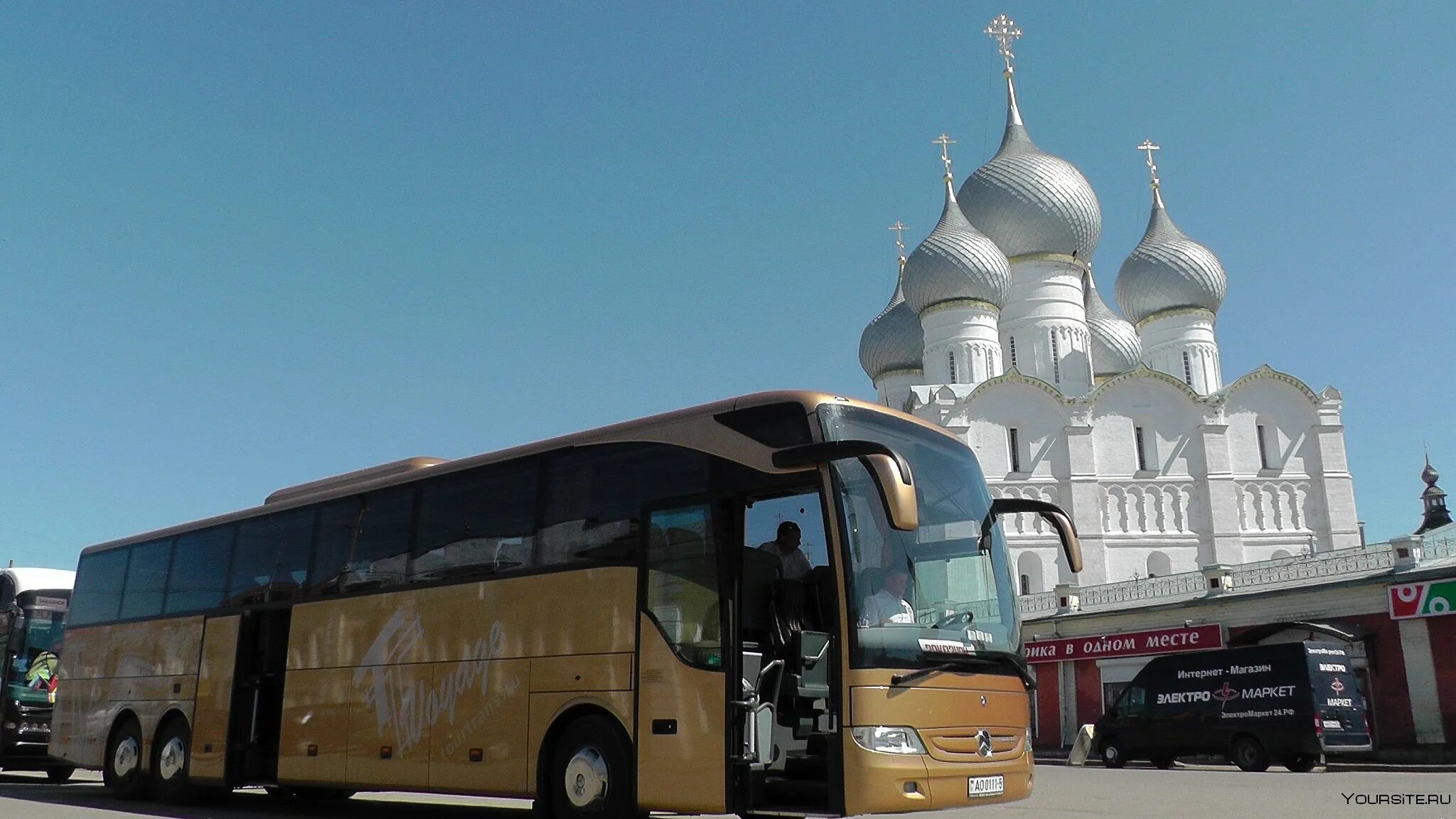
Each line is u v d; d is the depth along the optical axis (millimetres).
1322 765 26500
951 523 11320
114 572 19719
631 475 12102
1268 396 56688
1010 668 11156
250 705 16312
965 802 10297
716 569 11047
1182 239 63438
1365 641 29281
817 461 10250
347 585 15117
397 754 13703
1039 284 62844
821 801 10312
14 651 23016
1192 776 22781
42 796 18703
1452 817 13695
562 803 11867
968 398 56312
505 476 13500
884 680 10008
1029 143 65312
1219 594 33531
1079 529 54375
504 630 12828
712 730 10680
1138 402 56812
